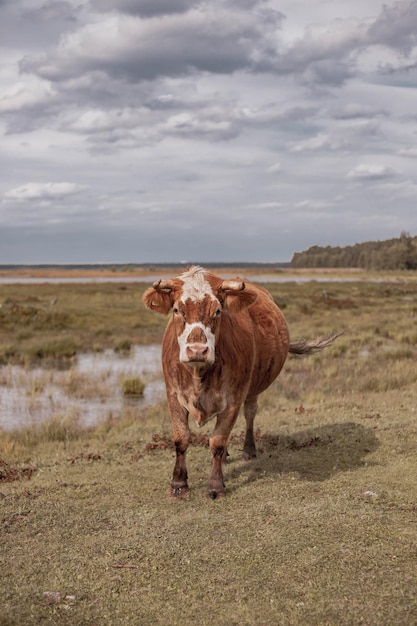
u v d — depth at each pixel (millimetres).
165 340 6293
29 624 3875
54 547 4961
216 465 6148
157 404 12180
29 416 11766
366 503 5645
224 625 3809
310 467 6977
